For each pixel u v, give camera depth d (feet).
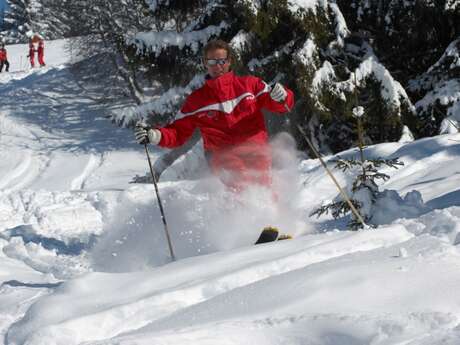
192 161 53.42
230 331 8.41
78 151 75.10
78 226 27.73
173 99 63.67
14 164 71.97
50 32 180.86
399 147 35.19
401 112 53.67
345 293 9.30
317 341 8.04
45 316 10.09
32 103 95.14
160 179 53.11
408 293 9.17
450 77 54.13
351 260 10.80
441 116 53.67
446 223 13.75
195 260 12.04
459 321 8.09
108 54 85.51
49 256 21.36
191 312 9.69
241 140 16.72
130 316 9.83
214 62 16.42
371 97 54.19
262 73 58.13
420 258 10.44
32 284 14.46
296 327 8.41
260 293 9.75
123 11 84.74
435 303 8.85
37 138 81.76
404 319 8.14
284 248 12.23
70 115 89.30
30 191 35.27
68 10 87.86
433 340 7.50
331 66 54.19
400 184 26.68
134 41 61.57
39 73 109.70
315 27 54.19
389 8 55.47
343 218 21.31
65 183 63.36
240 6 53.57
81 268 18.65
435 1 53.42
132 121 65.26
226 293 10.15
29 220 28.99
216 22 60.70
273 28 54.03
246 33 57.31
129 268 18.03
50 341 9.00
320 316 8.48
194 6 63.41
